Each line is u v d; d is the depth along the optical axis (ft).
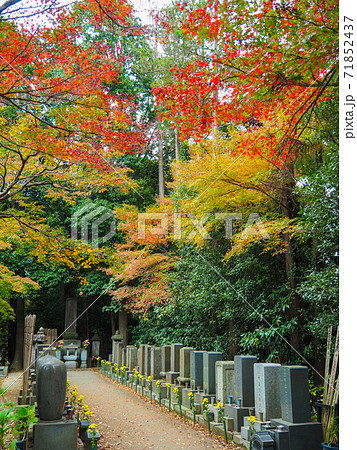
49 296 72.79
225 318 35.22
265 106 22.84
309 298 25.14
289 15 17.99
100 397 37.09
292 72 19.29
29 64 22.82
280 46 18.58
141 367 42.06
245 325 35.73
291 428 18.88
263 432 19.49
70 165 28.25
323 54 18.08
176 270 46.52
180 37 46.21
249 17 18.13
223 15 18.37
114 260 32.35
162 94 21.24
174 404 31.22
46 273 59.00
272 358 32.53
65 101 24.06
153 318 52.31
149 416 29.35
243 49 19.58
